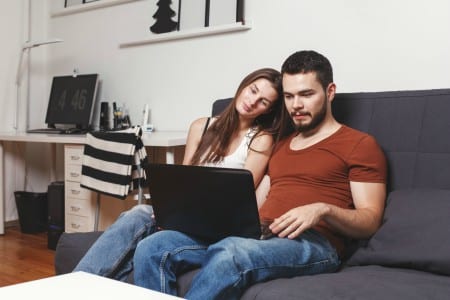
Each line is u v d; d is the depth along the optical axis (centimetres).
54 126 337
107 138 224
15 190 343
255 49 247
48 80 359
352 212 130
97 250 137
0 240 303
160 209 134
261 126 175
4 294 85
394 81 203
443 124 144
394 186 149
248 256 111
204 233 128
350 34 214
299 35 230
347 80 216
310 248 125
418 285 108
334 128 152
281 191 148
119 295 85
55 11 348
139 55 302
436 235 123
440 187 140
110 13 317
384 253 128
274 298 104
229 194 117
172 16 279
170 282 122
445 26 189
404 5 199
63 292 86
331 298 100
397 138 152
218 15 258
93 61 329
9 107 338
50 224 282
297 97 148
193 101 276
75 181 258
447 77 190
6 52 335
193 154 183
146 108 291
